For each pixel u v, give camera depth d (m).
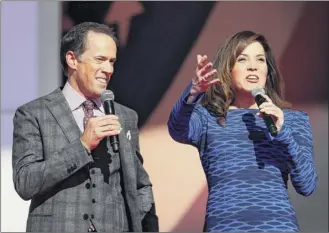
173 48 11.13
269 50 7.46
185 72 11.07
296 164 6.84
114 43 6.89
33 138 6.53
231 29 11.12
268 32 11.12
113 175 6.66
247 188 6.70
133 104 11.06
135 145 7.07
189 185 10.90
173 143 10.95
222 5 11.17
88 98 6.86
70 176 6.48
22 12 11.31
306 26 11.10
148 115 11.04
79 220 6.41
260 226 6.55
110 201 6.55
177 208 10.88
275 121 6.72
